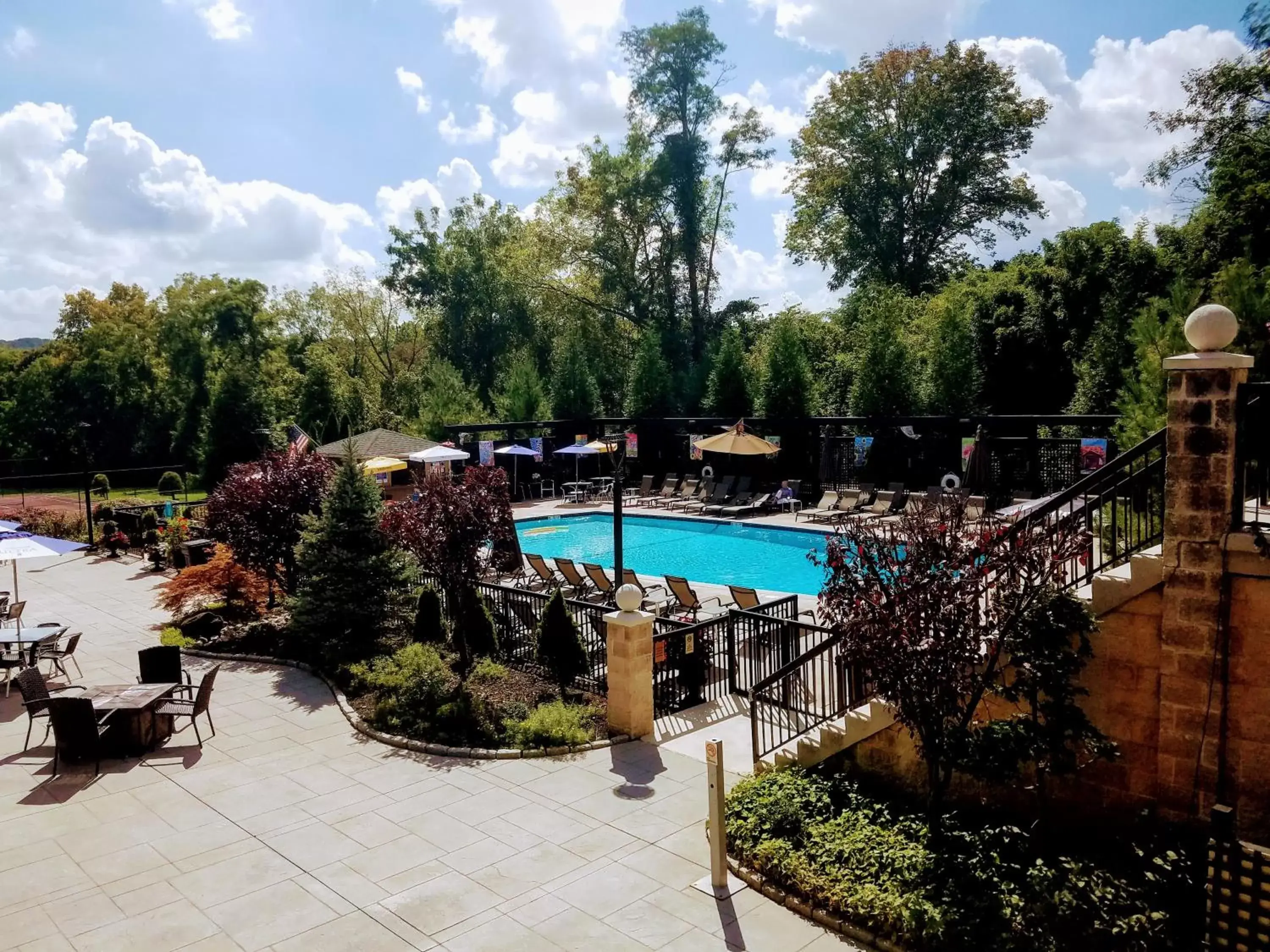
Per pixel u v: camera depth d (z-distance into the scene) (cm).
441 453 2516
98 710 898
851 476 2803
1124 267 2811
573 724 952
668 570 2073
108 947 579
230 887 655
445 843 720
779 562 2144
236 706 1082
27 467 5175
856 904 591
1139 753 639
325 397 4034
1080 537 637
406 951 571
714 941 580
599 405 3447
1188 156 2428
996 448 2464
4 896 644
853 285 4331
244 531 1436
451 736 946
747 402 3041
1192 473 596
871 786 763
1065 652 613
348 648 1214
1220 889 517
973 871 594
